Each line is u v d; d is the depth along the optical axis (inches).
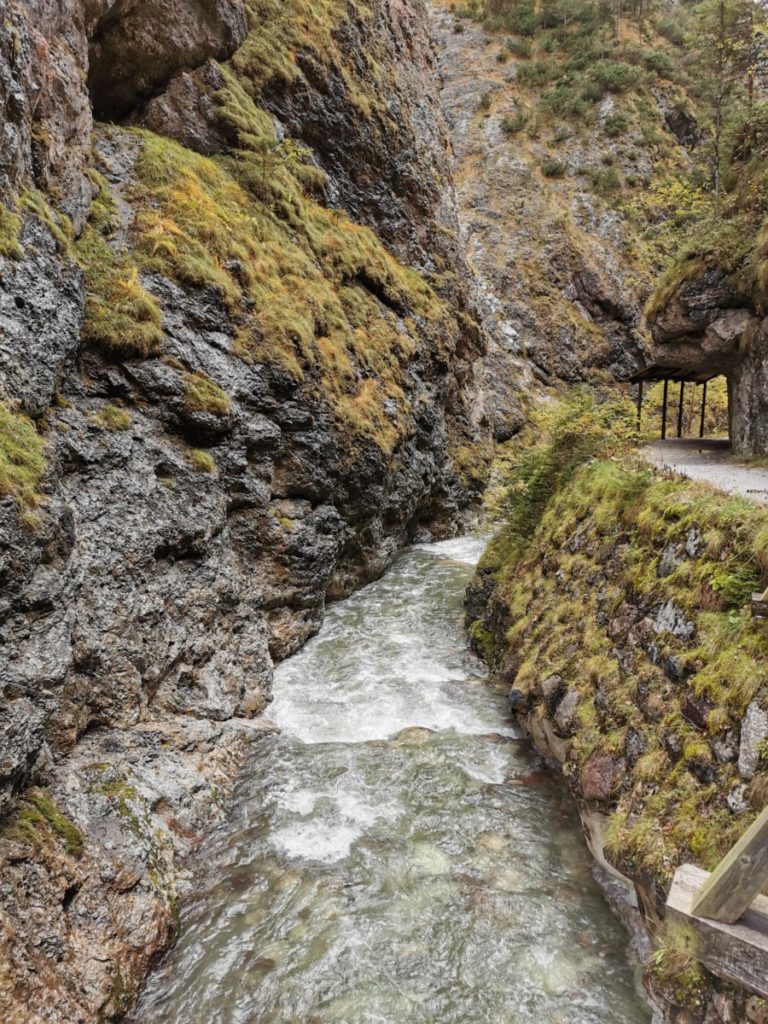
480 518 959.6
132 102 601.9
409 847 270.5
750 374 504.7
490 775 321.4
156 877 241.9
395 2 1041.5
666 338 549.3
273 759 339.6
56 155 395.2
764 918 118.0
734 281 488.4
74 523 286.7
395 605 585.9
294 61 727.1
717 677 204.4
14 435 276.2
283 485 512.1
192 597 380.8
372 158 844.0
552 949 219.5
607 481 363.3
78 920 210.8
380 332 729.0
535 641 372.2
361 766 330.0
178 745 315.9
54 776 250.7
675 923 123.3
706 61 722.2
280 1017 198.4
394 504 697.6
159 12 577.3
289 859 265.3
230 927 233.0
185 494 394.9
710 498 264.5
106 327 383.9
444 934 226.5
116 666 308.8
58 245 352.5
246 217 577.0
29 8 386.6
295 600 489.4
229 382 453.4
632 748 240.1
